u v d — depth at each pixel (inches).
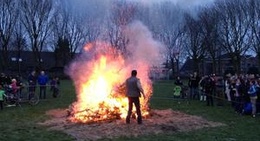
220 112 746.8
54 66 2856.8
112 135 501.4
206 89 870.4
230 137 502.9
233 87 812.0
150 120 595.8
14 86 876.6
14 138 491.5
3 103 832.3
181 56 2571.4
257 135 518.0
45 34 2470.5
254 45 2043.6
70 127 550.9
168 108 819.4
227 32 2112.5
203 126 575.2
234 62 2116.1
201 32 2348.7
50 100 999.0
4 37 2300.7
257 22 2025.1
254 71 994.7
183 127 559.5
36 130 542.0
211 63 2613.2
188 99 1016.2
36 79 1077.1
